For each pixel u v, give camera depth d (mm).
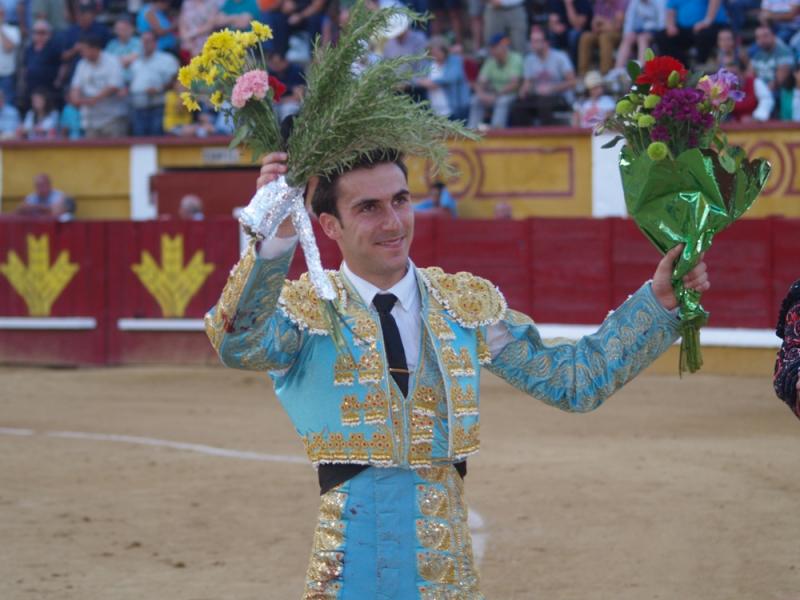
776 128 26594
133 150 31781
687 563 11414
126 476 15852
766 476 15039
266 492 14789
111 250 28875
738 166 5699
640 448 17109
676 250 5680
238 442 18156
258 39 5625
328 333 5660
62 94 33000
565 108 28859
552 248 26266
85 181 32156
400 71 5617
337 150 5414
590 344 5883
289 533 12883
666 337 5805
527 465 15953
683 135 5746
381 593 5559
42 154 32344
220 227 28141
